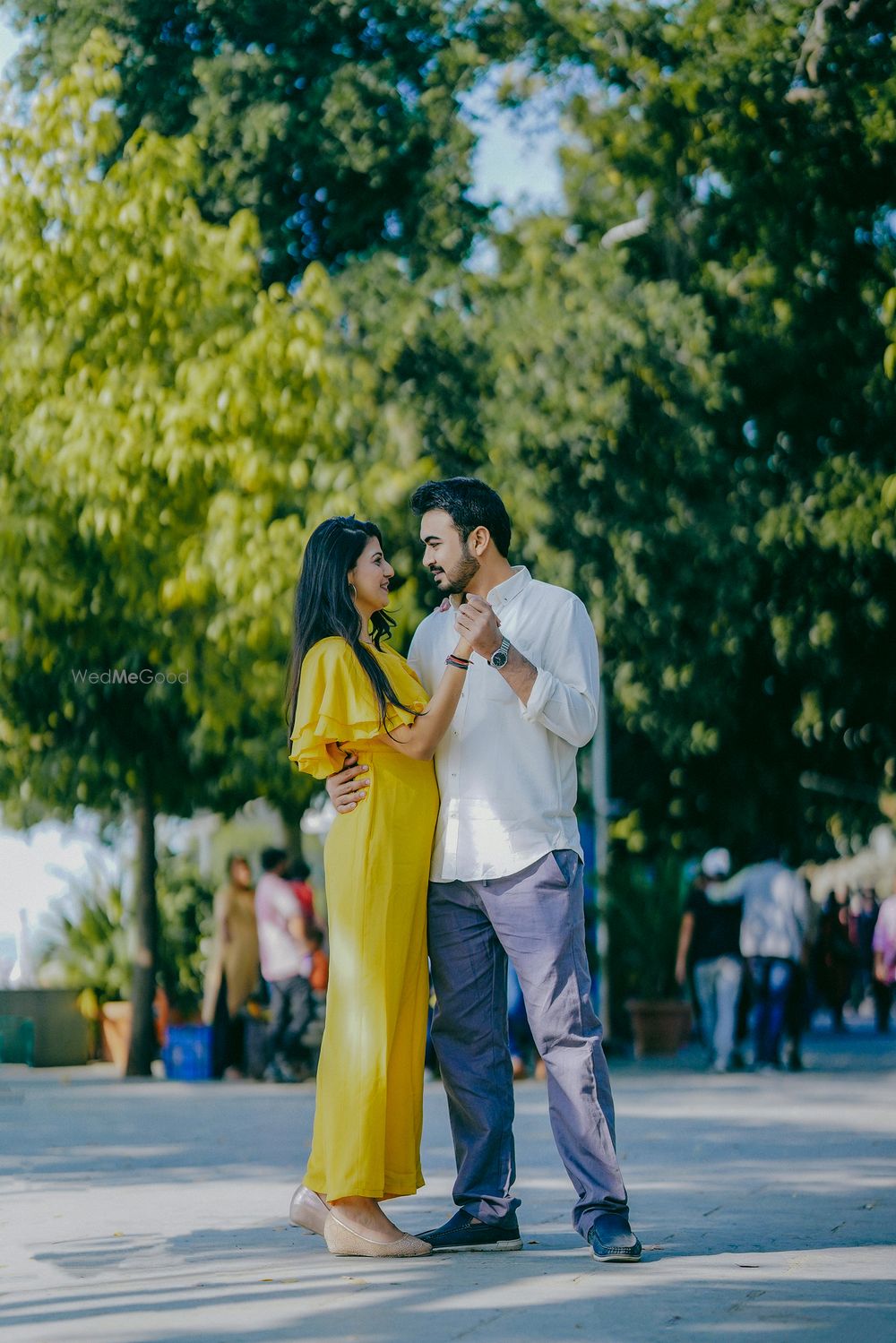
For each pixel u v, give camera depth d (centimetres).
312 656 578
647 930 2047
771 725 2791
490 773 576
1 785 1747
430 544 593
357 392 2083
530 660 579
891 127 2019
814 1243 602
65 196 1666
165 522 1608
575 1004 567
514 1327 455
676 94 2244
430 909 585
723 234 2431
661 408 2364
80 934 1973
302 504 1689
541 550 2325
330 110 2278
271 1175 863
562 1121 565
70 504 1600
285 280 2372
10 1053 1939
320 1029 1638
